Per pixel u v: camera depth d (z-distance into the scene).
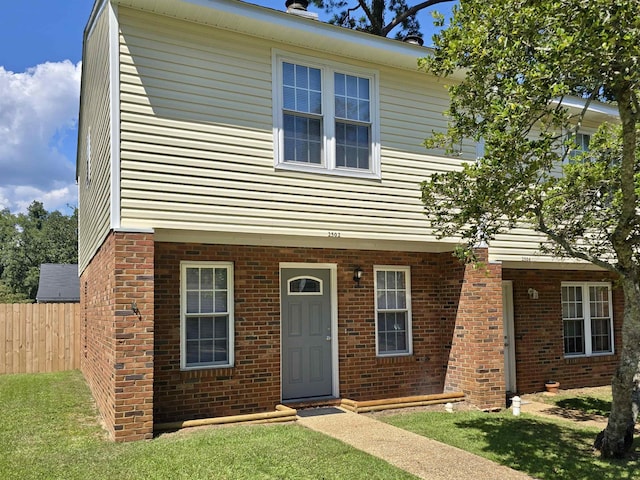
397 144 9.33
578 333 12.68
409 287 10.33
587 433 7.75
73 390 11.38
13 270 51.25
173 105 7.49
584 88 6.75
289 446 6.47
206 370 8.30
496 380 9.61
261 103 8.16
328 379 9.56
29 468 5.74
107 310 7.83
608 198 7.71
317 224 8.43
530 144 5.84
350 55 8.98
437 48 6.58
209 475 5.45
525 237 10.54
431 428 7.82
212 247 8.57
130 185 7.11
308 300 9.52
